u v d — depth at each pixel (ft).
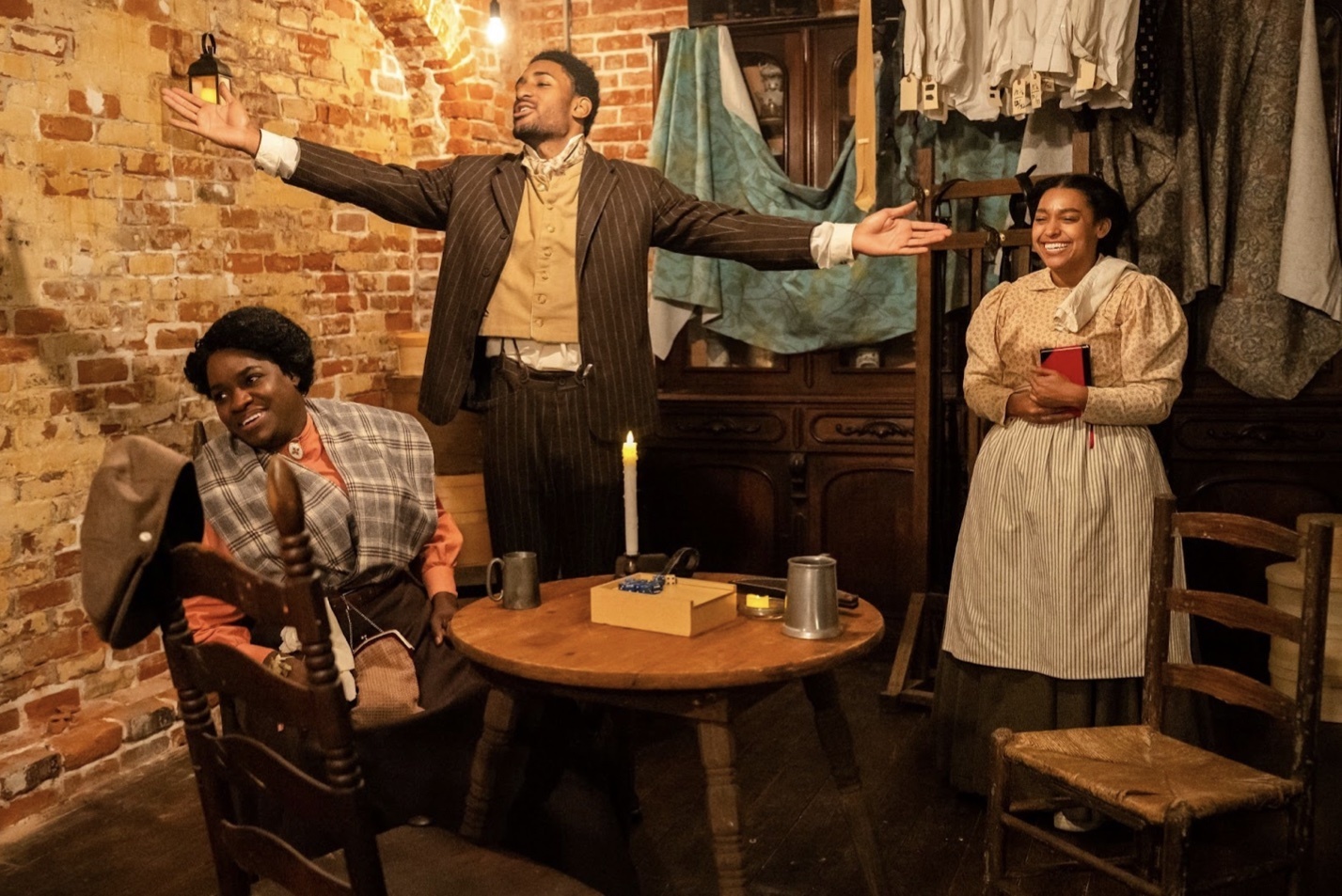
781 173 13.64
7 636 9.59
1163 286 9.00
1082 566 8.80
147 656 10.96
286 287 12.44
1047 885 8.23
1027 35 11.09
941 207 12.92
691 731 11.31
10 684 9.64
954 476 13.34
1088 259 9.12
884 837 9.05
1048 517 8.88
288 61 12.45
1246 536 6.96
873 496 13.94
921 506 12.00
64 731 10.01
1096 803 6.53
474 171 9.75
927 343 11.73
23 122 9.57
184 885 8.42
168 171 10.96
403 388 13.34
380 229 13.85
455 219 9.66
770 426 14.17
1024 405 9.09
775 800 9.73
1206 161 12.10
